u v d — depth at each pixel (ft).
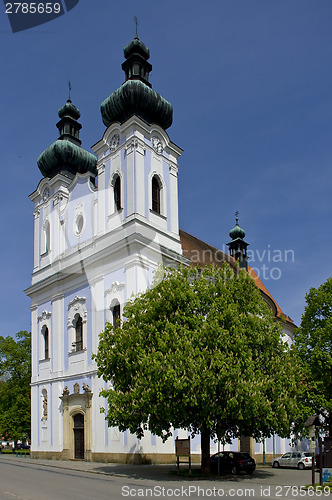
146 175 122.42
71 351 124.47
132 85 125.08
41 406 131.23
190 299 84.23
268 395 81.92
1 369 185.26
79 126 153.58
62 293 131.64
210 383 74.64
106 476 79.20
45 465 103.30
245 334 82.94
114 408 80.79
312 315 122.62
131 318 84.69
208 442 84.94
